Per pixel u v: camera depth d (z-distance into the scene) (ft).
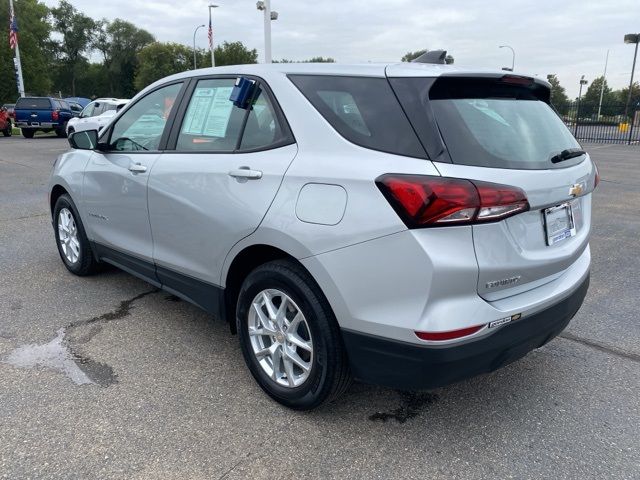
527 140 8.73
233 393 10.11
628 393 10.37
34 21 205.36
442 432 9.10
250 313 9.91
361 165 8.04
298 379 9.33
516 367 11.34
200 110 11.25
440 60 9.71
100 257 14.82
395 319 7.75
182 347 11.89
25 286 15.34
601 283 16.55
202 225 10.44
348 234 7.97
